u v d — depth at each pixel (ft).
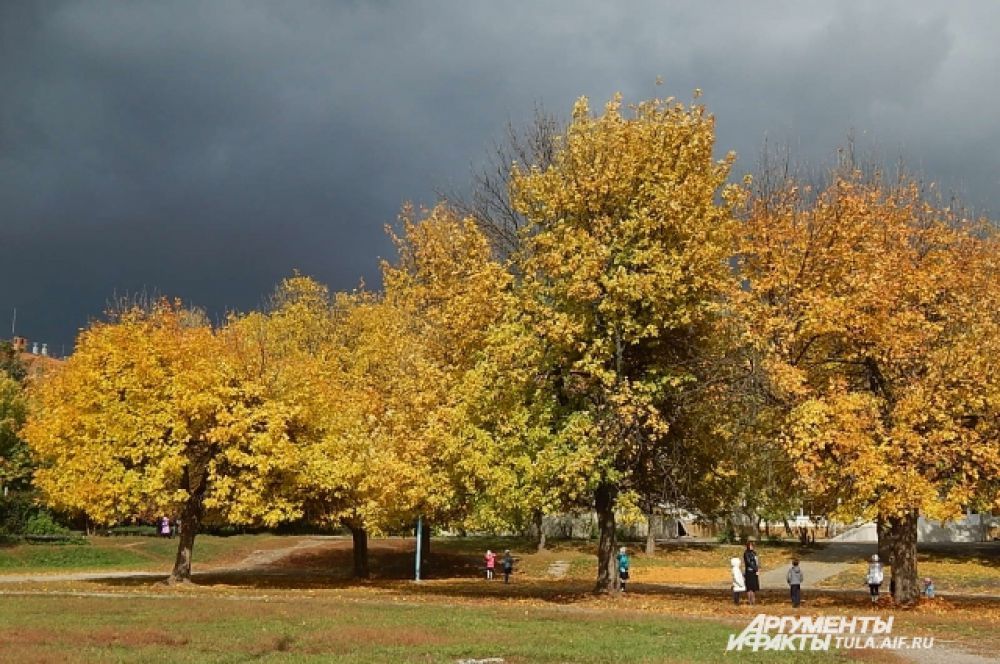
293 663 49.49
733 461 98.07
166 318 129.18
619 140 94.53
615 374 87.71
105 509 108.88
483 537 204.54
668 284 86.43
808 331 86.58
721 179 95.20
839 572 141.18
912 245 96.73
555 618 73.92
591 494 102.27
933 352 86.79
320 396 119.75
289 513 111.96
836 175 100.73
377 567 156.35
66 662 48.32
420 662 50.47
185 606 81.92
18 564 151.53
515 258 100.83
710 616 77.71
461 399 98.84
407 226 145.89
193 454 115.24
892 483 77.77
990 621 73.00
